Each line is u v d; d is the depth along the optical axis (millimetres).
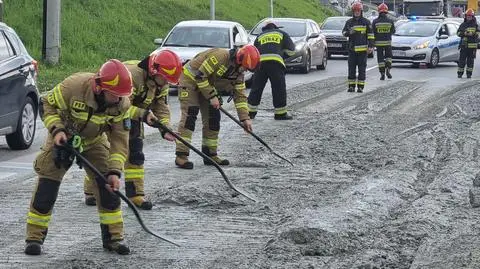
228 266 7941
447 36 36125
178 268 7891
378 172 12609
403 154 14305
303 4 67062
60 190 11312
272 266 7902
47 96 8031
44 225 8336
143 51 35281
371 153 14547
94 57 31516
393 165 13242
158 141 16016
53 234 9070
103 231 8430
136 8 39875
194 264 8023
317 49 33531
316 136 16438
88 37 33469
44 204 8281
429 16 56531
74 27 33469
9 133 14625
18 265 7941
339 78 30156
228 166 13352
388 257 8172
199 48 24453
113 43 34375
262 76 19000
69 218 9781
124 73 7848
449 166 13062
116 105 8008
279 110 19000
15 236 9000
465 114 20062
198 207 10453
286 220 9734
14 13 32375
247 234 9172
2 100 14188
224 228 9438
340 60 40500
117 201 8406
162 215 10016
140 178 10297
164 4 42812
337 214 9688
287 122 18625
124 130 8156
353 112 20375
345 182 12055
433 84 27625
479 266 7824
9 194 11211
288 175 12531
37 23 32688
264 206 10438
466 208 10320
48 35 28484
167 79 10070
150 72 10070
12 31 15477
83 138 8172
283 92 18938
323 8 71750
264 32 19344
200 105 13305
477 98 23156
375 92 25062
